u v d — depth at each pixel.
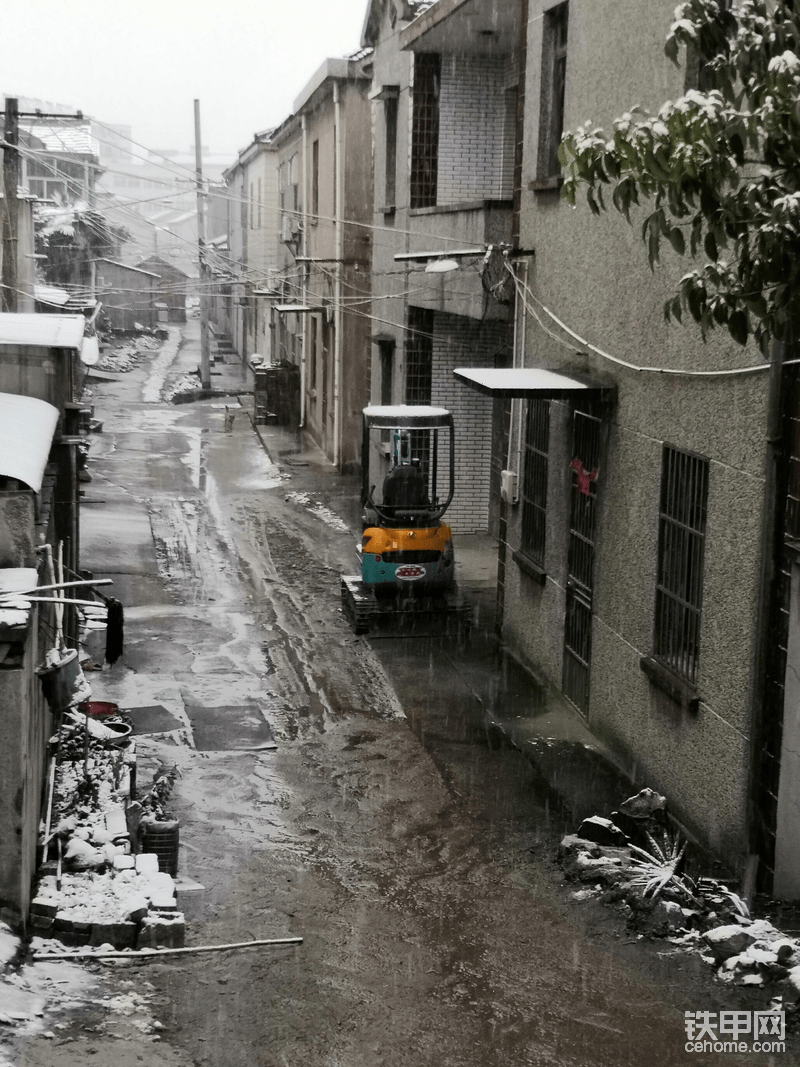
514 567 15.12
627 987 7.41
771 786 8.48
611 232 11.58
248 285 52.25
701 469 9.68
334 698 13.39
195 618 16.33
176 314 75.19
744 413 8.81
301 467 28.91
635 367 10.76
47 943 7.47
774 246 5.70
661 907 8.28
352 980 7.44
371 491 16.47
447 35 18.84
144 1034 6.51
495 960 7.76
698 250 9.51
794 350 8.00
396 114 22.86
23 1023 6.38
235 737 12.09
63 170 47.66
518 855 9.52
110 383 46.34
